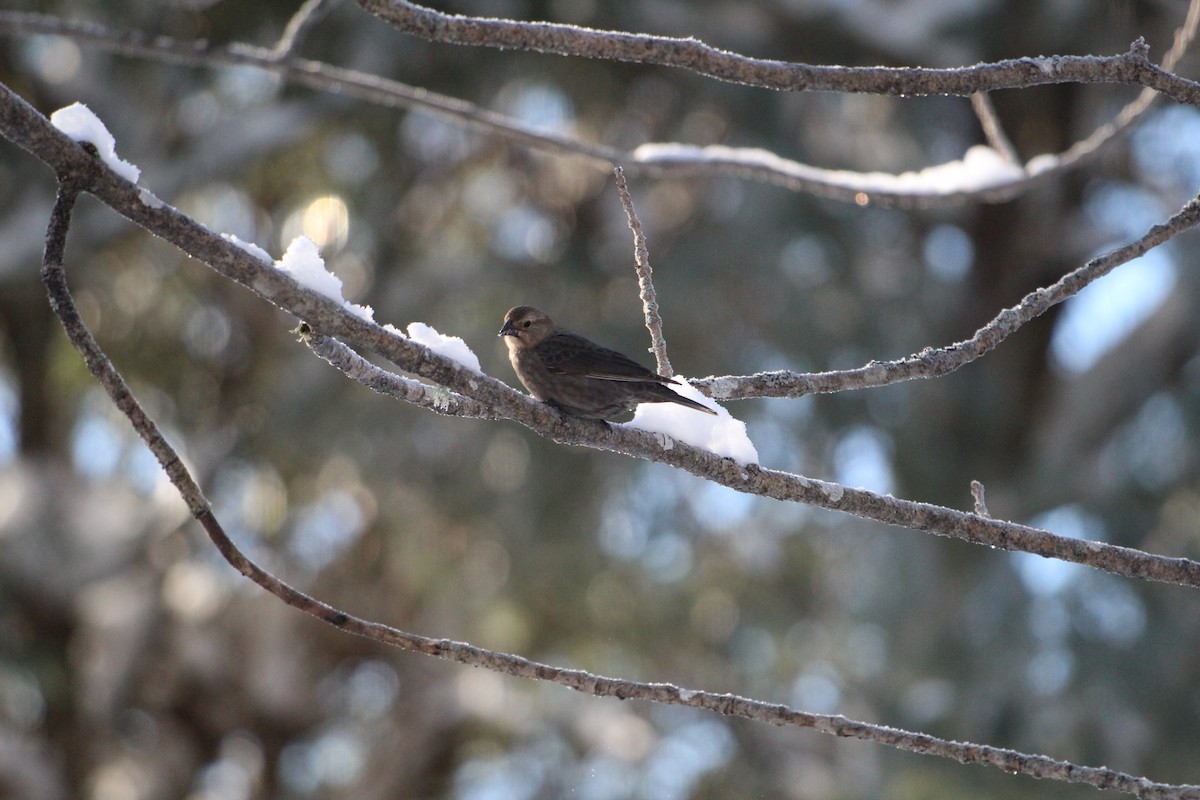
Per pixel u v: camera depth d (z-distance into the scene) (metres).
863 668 17.59
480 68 15.62
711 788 17.80
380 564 19.28
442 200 18.70
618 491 17.47
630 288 17.31
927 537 16.62
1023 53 15.80
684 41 4.98
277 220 18.80
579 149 8.72
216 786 19.02
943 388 17.09
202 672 18.45
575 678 4.83
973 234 18.28
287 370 17.83
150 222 4.11
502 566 18.53
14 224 16.55
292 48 8.90
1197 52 11.63
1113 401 16.91
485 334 16.83
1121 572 5.16
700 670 19.03
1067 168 8.05
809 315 16.34
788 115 16.55
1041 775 4.85
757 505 18.06
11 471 19.09
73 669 18.19
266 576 4.57
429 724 18.97
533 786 18.47
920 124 16.88
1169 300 17.14
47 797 17.47
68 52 17.47
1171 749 14.91
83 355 4.27
